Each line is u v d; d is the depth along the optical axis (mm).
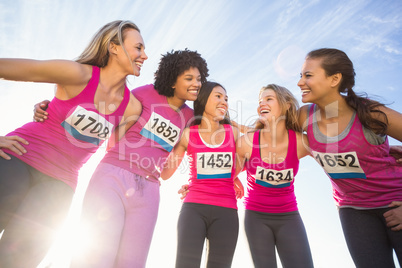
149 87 2887
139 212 2260
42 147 2061
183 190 2885
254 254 2627
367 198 2467
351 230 2457
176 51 2932
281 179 2838
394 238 2230
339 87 2561
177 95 2822
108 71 2268
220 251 2516
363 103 2420
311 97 2648
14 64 1839
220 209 2658
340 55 2561
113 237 2012
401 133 2367
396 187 2379
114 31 2203
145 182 2367
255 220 2770
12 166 1879
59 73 1951
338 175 2572
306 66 2658
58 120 2113
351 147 2449
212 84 3045
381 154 2426
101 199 2076
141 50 2311
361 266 2314
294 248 2582
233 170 2939
